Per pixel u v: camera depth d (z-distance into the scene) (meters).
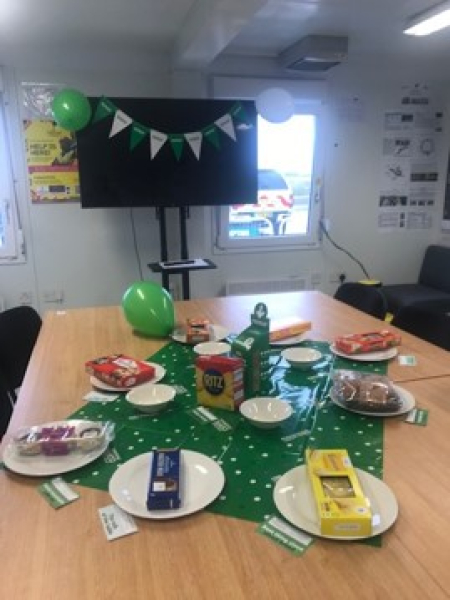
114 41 3.31
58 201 3.66
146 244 3.89
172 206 3.47
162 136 3.33
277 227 4.19
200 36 2.71
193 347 1.84
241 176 3.54
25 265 3.71
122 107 3.23
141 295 1.96
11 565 0.82
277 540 0.86
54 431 1.17
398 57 3.94
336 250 4.34
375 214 4.35
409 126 4.25
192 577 0.79
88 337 2.01
